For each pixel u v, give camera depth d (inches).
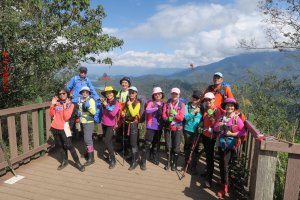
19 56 233.3
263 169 118.2
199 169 211.6
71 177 188.2
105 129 205.0
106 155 234.1
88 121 207.2
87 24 368.8
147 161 224.1
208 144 177.3
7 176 185.9
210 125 176.7
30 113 263.9
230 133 158.2
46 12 347.6
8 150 225.5
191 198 164.4
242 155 189.5
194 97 198.7
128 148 227.6
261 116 313.3
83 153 237.5
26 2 315.9
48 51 322.0
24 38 259.0
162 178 192.2
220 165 168.2
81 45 358.3
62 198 158.7
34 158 218.5
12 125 191.5
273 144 113.3
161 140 263.3
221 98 192.4
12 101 245.1
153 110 198.7
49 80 318.3
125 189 173.2
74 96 233.9
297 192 115.1
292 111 381.4
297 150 111.2
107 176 191.9
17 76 241.1
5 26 224.2
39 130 223.6
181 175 198.1
